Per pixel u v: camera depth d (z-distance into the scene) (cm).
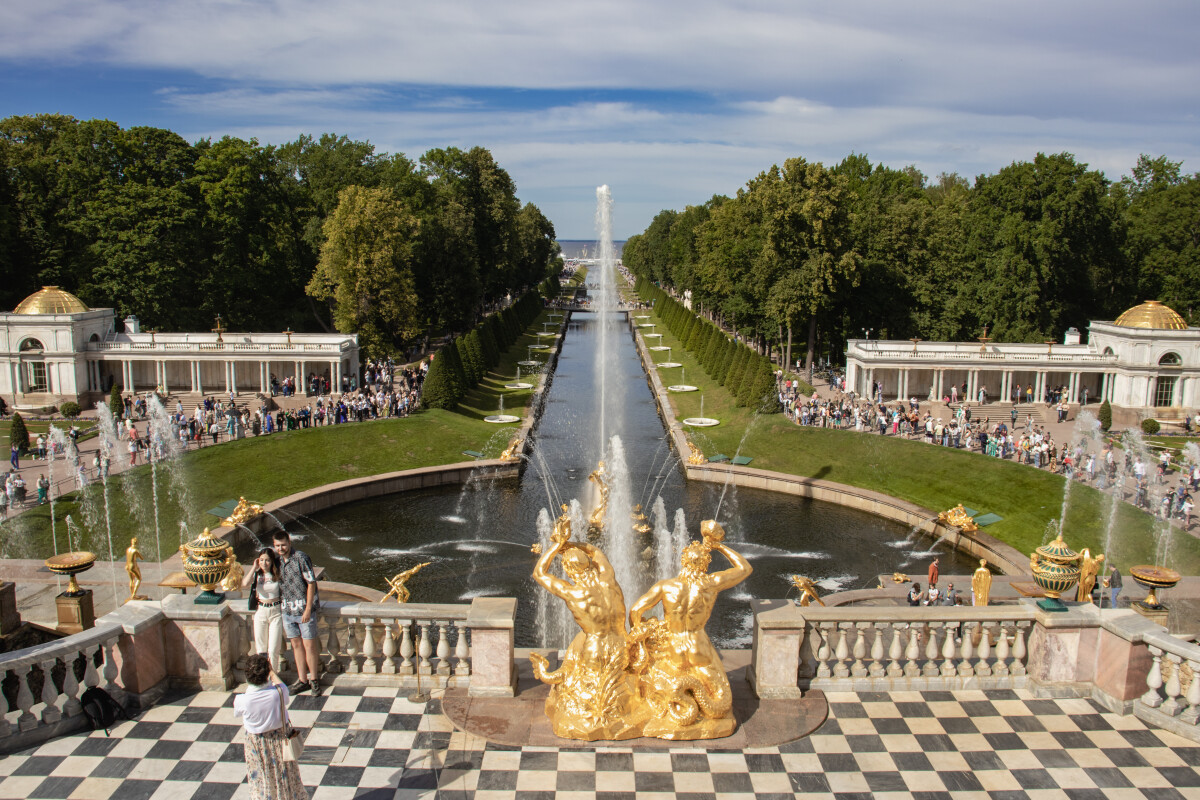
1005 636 1770
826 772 1478
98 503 4984
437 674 1733
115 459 5912
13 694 1606
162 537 4769
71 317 7919
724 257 11688
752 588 4341
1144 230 10744
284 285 10306
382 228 9025
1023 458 6128
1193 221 10400
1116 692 1686
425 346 11344
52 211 9144
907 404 8531
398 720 1602
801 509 5819
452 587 4275
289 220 10256
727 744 1539
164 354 8288
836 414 7488
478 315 14262
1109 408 7625
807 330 10975
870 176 13638
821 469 6394
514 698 1662
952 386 9056
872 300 9931
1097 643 1722
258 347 8494
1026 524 5109
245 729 1256
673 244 18375
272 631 1658
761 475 6300
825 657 1739
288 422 6788
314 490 5681
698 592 1562
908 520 5425
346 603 1739
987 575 3195
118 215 8675
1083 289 10306
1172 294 10269
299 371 8644
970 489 5653
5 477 5344
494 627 1642
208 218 9281
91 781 1415
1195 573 4309
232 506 5275
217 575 1686
